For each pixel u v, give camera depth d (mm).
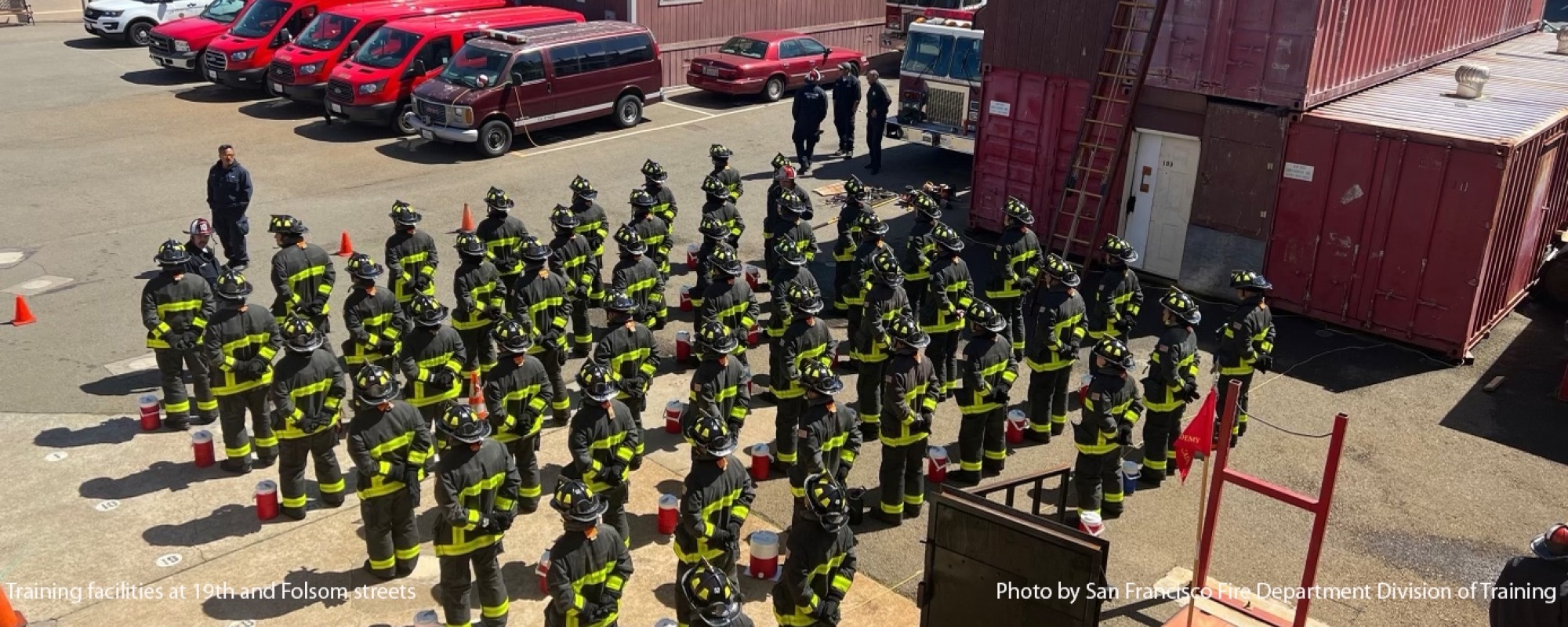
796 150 23516
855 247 15312
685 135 24828
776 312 13094
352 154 22797
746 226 19281
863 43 32625
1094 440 10430
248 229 16578
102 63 29859
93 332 14539
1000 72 18172
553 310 12789
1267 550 10469
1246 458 12172
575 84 23891
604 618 8031
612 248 18438
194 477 11312
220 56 25906
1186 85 15883
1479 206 13844
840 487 8008
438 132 22562
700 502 8508
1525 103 16203
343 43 24844
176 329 11734
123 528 10391
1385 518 11031
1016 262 13945
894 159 23828
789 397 11367
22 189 19969
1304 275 15523
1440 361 14586
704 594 7039
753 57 27406
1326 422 12953
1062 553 7352
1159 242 17078
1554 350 14992
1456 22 19891
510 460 8953
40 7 37781
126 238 17812
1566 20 36781
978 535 7727
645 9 26984
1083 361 14555
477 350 13344
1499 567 10297
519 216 19312
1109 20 16547
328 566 9977
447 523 8531
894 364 10320
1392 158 14352
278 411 10125
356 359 12578
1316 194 15102
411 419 9492
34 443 11797
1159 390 11234
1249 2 15000
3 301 15367
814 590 7895
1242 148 15578
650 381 11656
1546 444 12539
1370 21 16156
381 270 12461
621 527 10062
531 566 10055
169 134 23625
